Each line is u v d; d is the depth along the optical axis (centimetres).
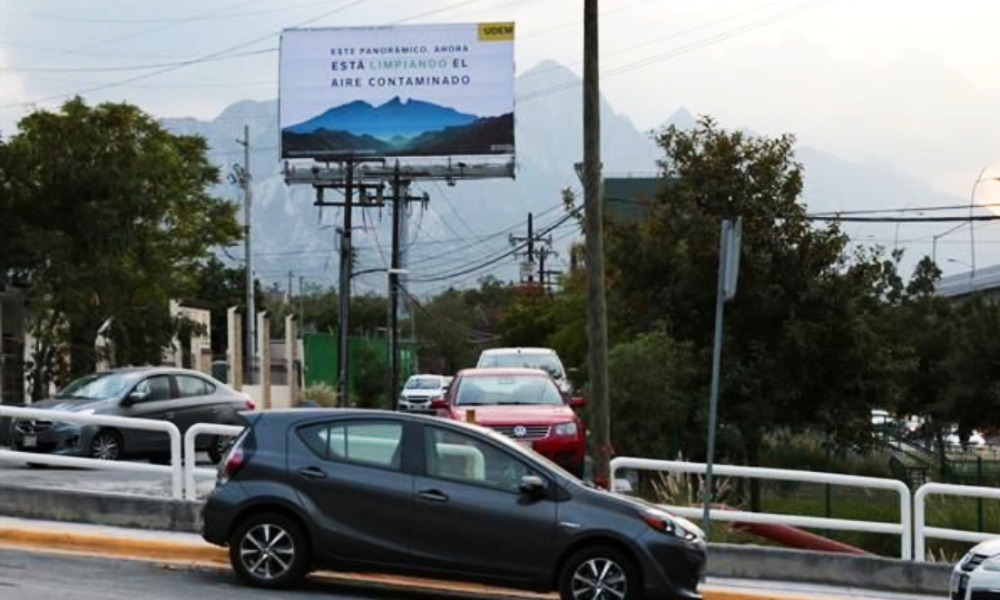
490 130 4616
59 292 2862
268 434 1226
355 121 4647
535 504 1191
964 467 3098
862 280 2683
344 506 1198
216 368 4788
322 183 4844
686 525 1220
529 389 2033
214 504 1213
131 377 2173
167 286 3244
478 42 4644
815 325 2625
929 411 4356
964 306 4869
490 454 1209
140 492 1736
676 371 2611
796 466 2822
